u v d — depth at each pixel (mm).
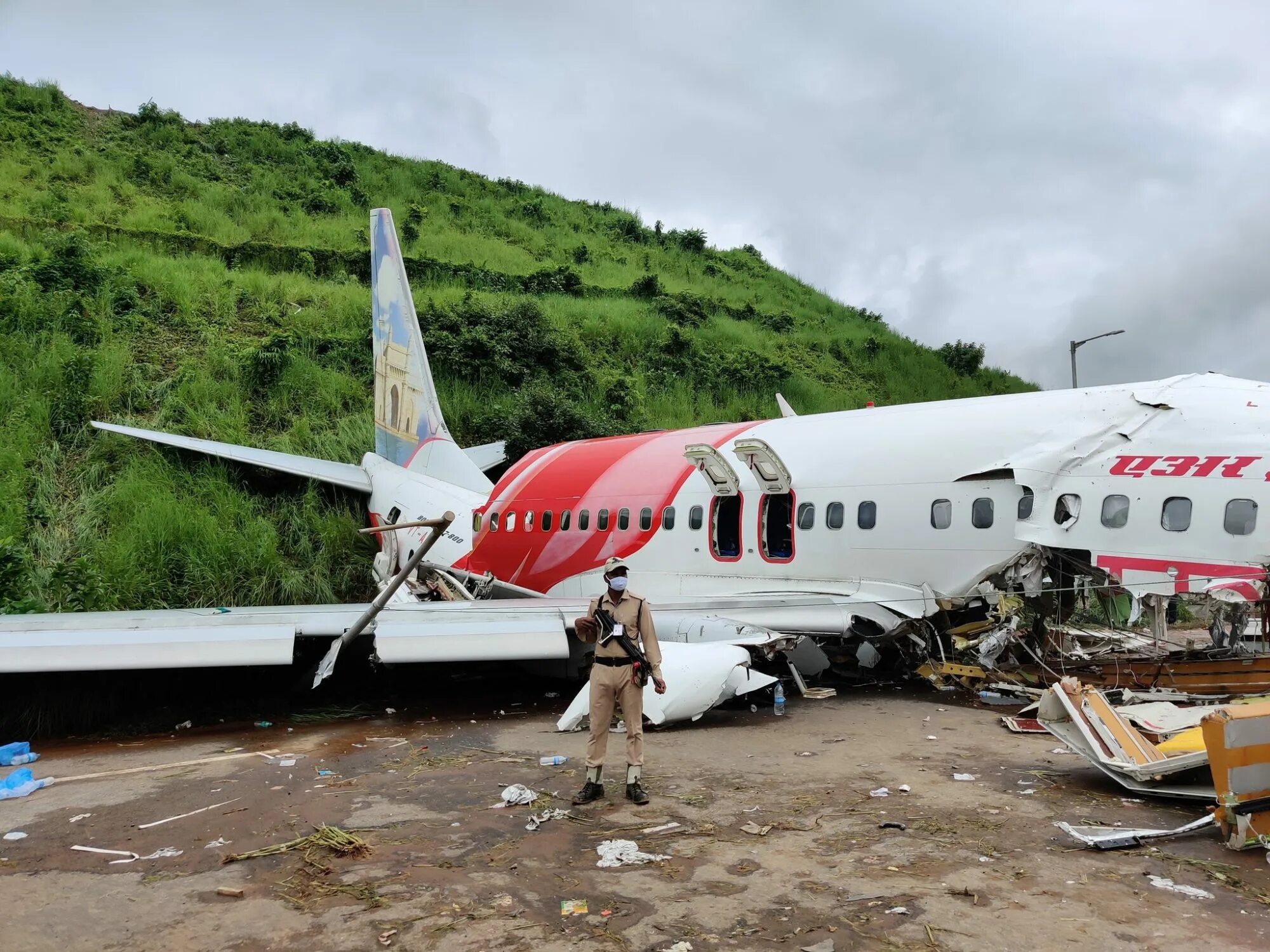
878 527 9688
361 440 19688
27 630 8414
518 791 5887
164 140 43250
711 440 12156
